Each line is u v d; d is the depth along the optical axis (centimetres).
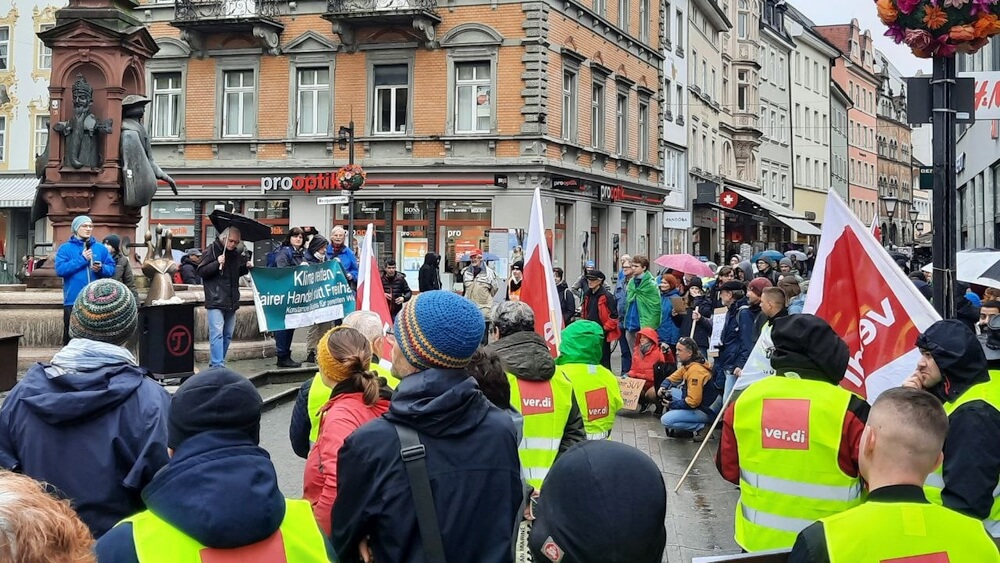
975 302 1145
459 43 3022
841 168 7756
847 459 387
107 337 382
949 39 636
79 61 1374
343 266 1462
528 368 499
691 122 4709
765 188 6044
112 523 362
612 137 3612
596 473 228
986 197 1880
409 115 3084
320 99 3197
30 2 3972
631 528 221
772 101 6128
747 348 1032
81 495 357
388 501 314
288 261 1352
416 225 3080
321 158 3153
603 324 1451
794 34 6562
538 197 757
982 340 624
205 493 261
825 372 411
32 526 177
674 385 1140
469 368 438
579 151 3284
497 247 2583
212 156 3266
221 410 277
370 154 3114
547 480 237
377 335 559
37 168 1399
